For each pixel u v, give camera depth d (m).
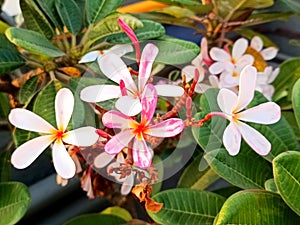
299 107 0.32
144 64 0.26
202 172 0.38
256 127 0.34
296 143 0.34
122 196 0.44
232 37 0.59
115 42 0.34
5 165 0.42
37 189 0.54
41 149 0.26
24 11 0.35
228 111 0.27
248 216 0.27
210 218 0.33
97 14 0.35
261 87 0.41
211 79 0.38
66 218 0.54
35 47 0.30
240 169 0.33
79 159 0.35
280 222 0.28
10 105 0.43
